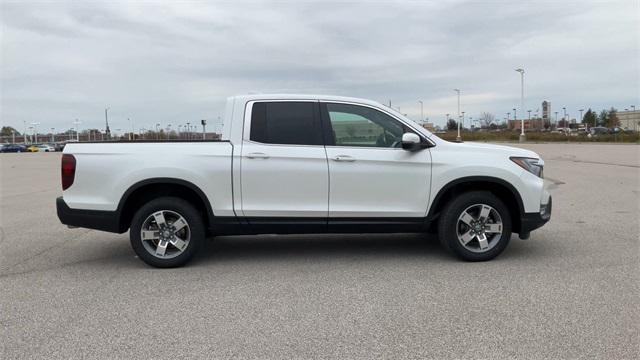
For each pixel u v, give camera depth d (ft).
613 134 203.62
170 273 18.58
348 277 17.74
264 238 24.39
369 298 15.51
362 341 12.47
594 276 17.38
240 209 18.98
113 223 18.90
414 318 13.87
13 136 354.95
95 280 17.76
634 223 26.58
